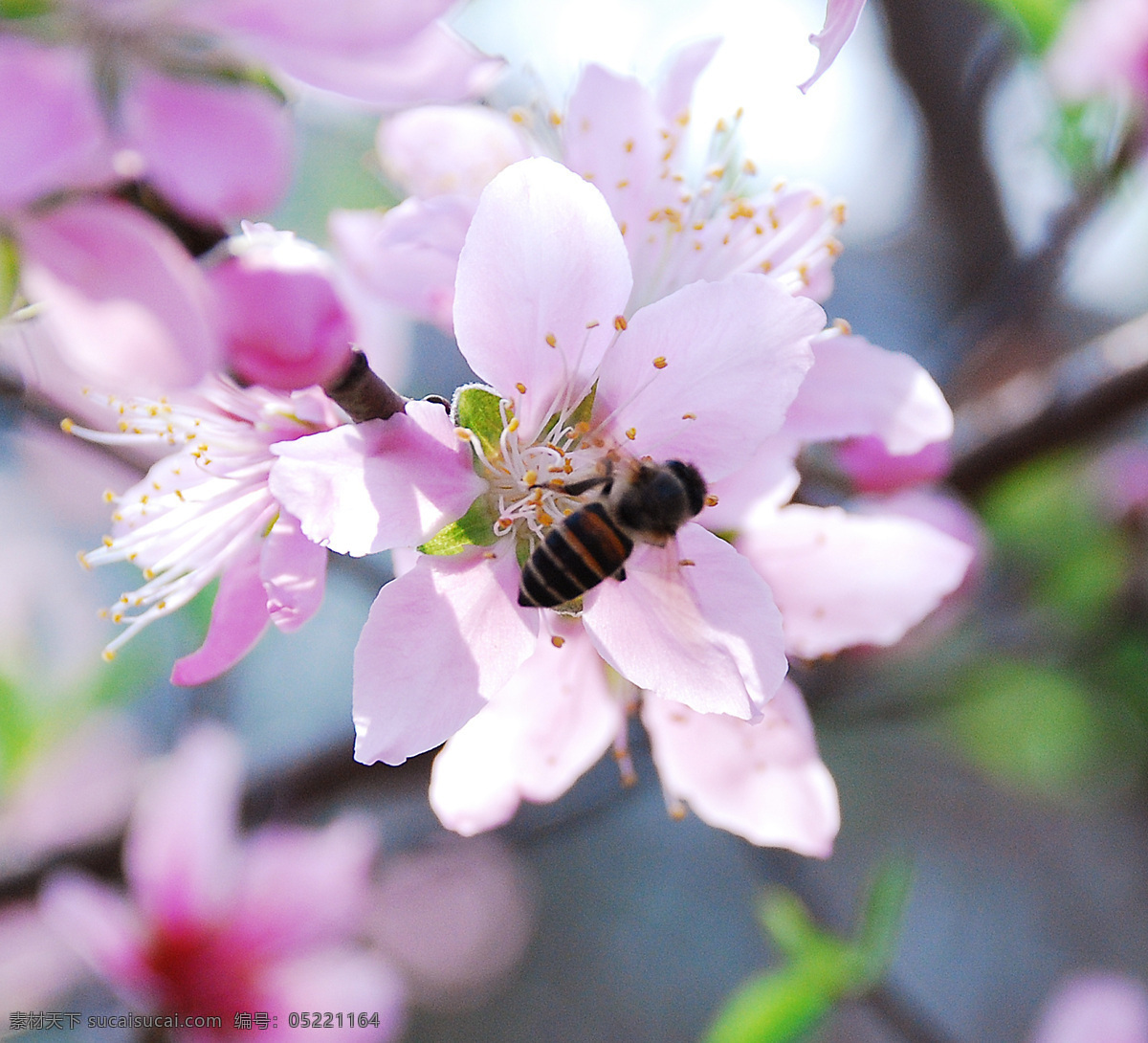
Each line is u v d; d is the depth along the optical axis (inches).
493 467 8.4
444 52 7.9
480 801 9.0
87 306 7.7
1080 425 11.2
